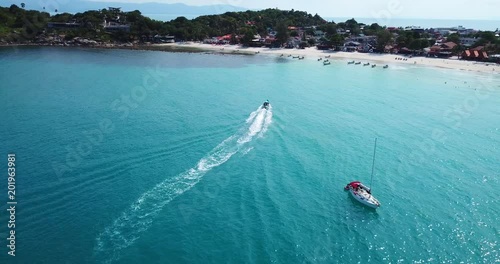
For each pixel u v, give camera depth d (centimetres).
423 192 5084
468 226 4341
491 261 3775
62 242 3853
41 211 4331
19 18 19388
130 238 3959
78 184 4938
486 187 5209
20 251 3703
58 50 17500
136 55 17175
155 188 4925
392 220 4453
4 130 6688
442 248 3969
